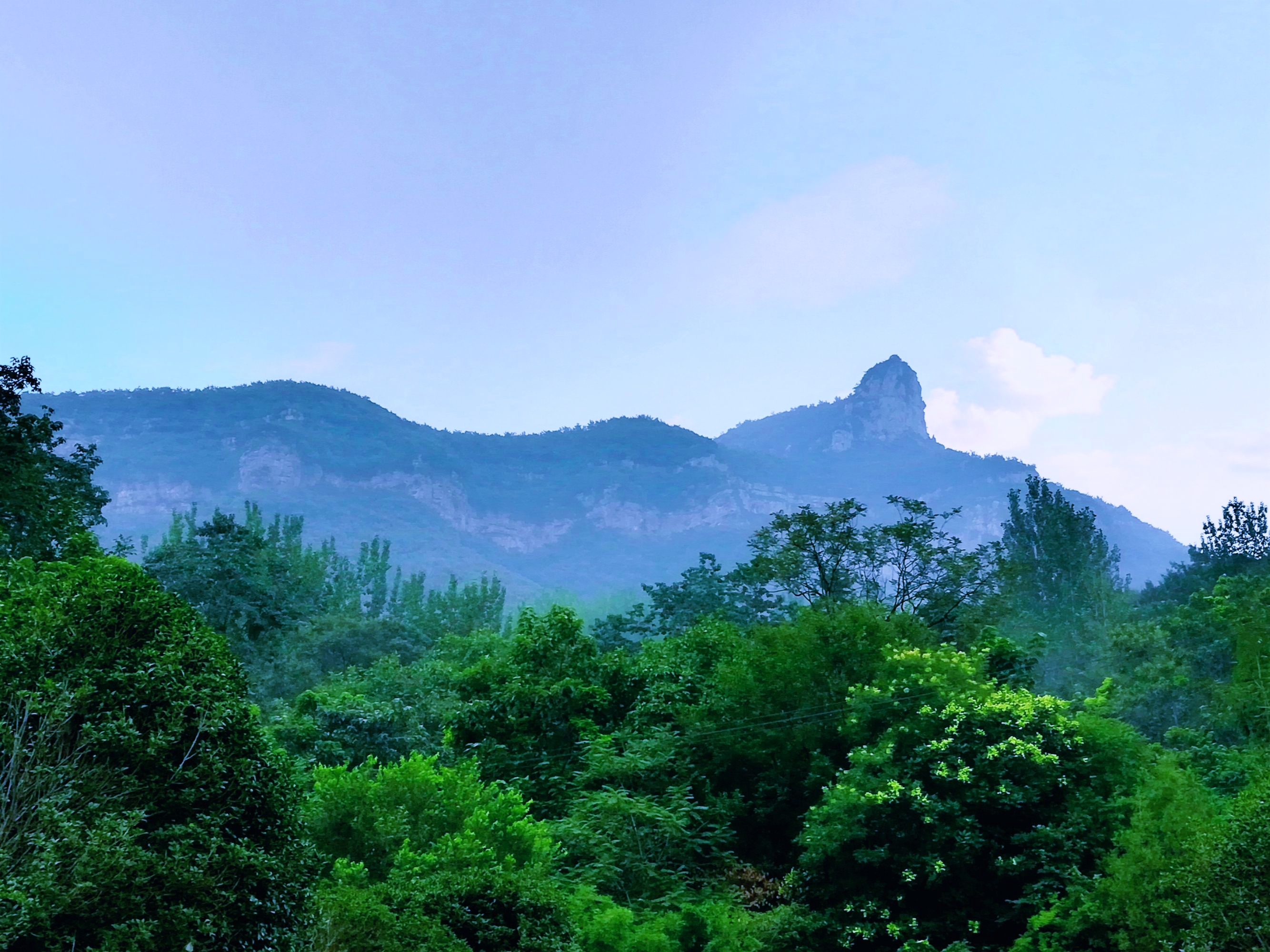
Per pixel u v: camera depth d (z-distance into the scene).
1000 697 19.66
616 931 15.25
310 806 15.16
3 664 7.81
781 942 18.23
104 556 11.44
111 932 6.80
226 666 9.19
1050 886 17.09
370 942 10.80
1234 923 12.57
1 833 7.06
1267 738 21.92
